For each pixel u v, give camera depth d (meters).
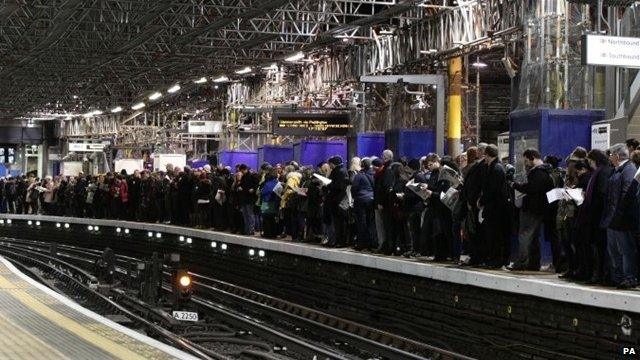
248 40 32.09
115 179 32.97
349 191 18.19
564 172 13.43
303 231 20.86
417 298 15.49
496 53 26.12
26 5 27.84
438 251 14.87
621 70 16.45
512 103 22.25
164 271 23.94
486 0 23.25
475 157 14.16
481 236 13.81
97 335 9.77
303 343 13.94
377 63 30.52
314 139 35.34
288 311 18.94
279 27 32.81
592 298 10.73
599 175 11.42
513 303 12.77
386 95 30.25
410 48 28.03
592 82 18.16
